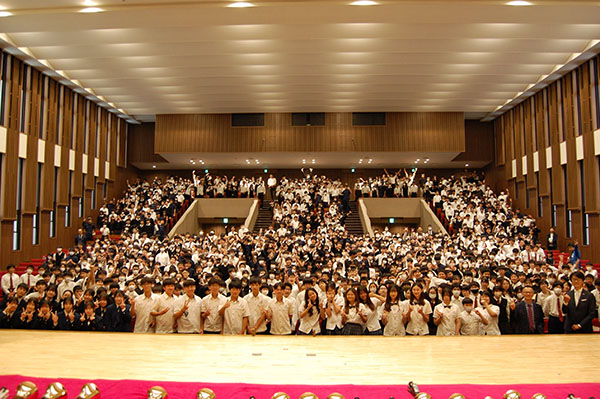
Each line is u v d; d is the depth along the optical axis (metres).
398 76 19.02
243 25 14.12
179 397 3.86
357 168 29.22
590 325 7.10
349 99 22.00
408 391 4.02
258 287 7.14
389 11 12.56
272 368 4.82
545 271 11.80
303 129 24.39
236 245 15.85
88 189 22.72
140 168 29.36
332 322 7.16
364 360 5.16
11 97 16.47
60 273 10.24
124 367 4.82
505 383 4.35
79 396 3.09
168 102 22.66
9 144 16.25
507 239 16.94
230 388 4.08
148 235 20.30
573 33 14.12
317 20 13.04
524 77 19.34
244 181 25.62
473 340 6.24
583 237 17.97
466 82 19.45
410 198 24.92
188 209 23.75
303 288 8.17
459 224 20.77
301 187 24.81
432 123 24.28
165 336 6.38
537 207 22.11
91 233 20.09
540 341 6.19
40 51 16.12
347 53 16.69
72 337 6.30
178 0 12.27
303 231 20.50
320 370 4.76
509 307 7.49
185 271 10.48
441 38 14.66
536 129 21.97
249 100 22.09
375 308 6.82
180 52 15.88
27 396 3.09
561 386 4.18
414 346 5.85
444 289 7.00
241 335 6.46
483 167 28.91
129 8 12.48
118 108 23.62
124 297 7.76
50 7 12.59
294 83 19.38
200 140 24.52
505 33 14.16
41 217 18.61
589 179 17.06
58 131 20.00
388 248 15.92
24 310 7.41
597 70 16.70
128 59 17.03
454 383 4.34
